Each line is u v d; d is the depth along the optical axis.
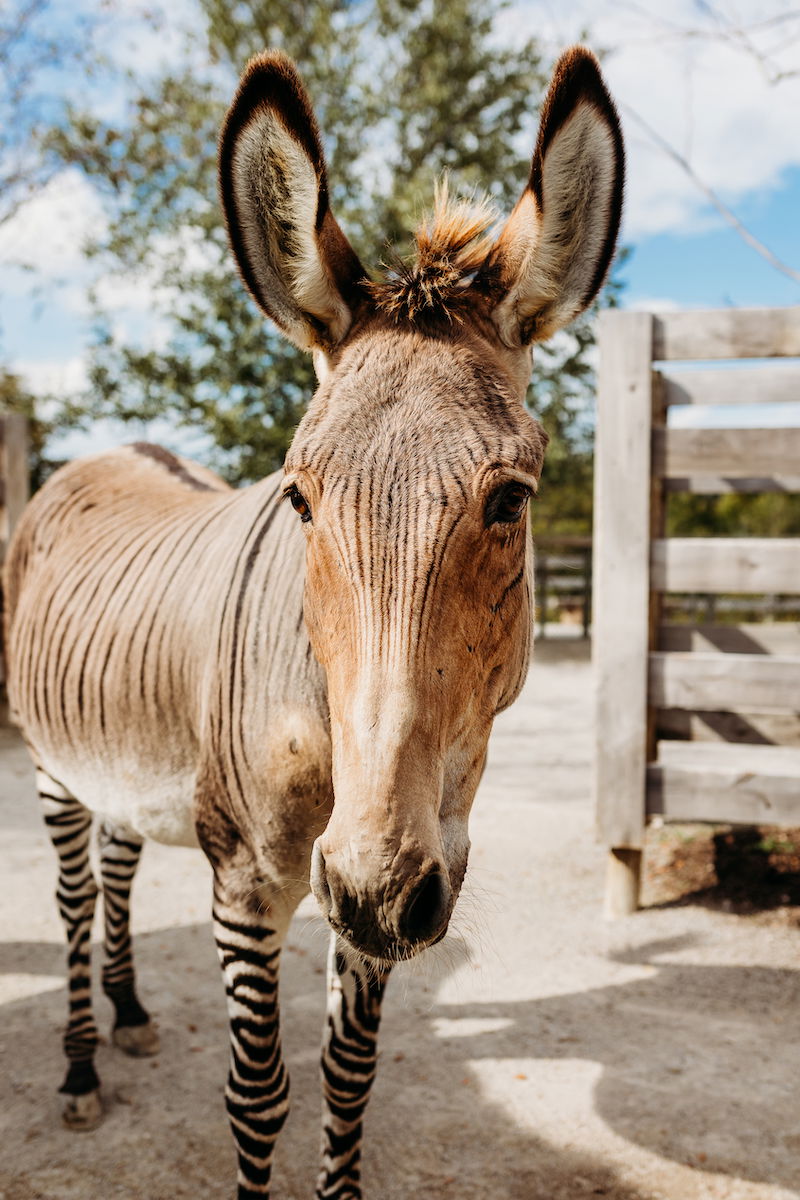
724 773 4.16
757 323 4.12
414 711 1.35
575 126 1.70
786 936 3.99
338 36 14.99
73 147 10.10
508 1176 2.47
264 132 1.69
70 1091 2.77
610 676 4.23
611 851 4.26
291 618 1.91
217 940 2.07
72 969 2.91
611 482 4.24
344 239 1.78
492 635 1.54
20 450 7.82
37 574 3.25
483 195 1.95
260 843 1.96
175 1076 2.99
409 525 1.40
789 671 4.12
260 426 14.35
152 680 2.35
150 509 3.05
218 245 14.47
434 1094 2.86
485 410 1.51
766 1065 3.02
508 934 4.07
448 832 1.46
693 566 4.28
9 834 5.66
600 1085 2.91
